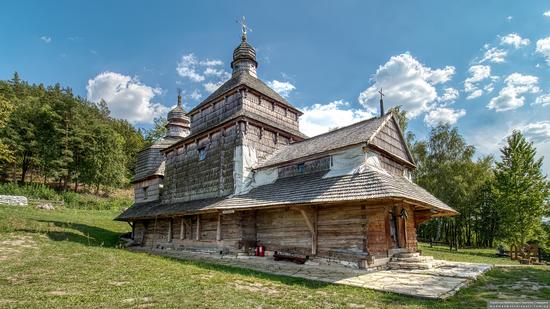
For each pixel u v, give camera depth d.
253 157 17.19
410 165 16.42
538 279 9.70
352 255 11.59
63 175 43.91
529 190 25.12
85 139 46.22
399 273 10.33
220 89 21.53
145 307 5.74
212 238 16.47
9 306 5.55
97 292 6.77
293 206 12.57
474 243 40.19
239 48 22.56
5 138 37.88
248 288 7.62
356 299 6.84
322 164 14.20
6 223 17.27
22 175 43.19
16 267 9.21
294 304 6.25
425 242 32.22
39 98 50.88
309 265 12.09
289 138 19.84
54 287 7.13
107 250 14.06
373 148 13.35
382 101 16.05
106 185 47.44
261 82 21.53
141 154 27.06
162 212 18.88
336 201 11.10
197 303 6.05
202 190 18.52
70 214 27.94
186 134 28.52
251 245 15.18
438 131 33.78
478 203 35.50
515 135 26.50
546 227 31.75
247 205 14.09
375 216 12.03
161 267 10.22
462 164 31.94
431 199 14.60
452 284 8.45
